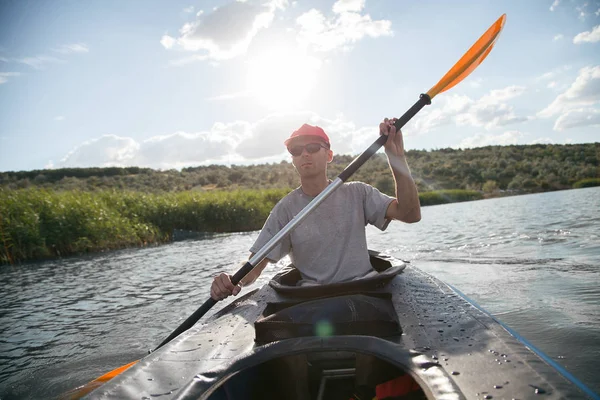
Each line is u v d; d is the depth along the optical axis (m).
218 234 12.52
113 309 4.13
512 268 4.82
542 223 9.37
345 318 1.49
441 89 2.16
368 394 1.32
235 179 61.56
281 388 1.31
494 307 3.40
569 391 0.99
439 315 1.67
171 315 3.82
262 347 1.22
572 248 5.79
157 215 12.26
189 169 71.81
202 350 1.48
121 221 10.57
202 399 1.01
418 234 9.26
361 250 2.22
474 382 1.09
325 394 1.55
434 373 1.03
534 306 3.35
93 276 6.05
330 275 2.18
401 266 2.36
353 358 1.57
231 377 1.12
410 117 2.12
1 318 4.05
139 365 1.32
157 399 1.11
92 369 2.72
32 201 9.85
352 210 2.24
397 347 1.16
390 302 1.71
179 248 9.00
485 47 2.27
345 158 48.44
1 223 8.54
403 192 2.09
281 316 1.53
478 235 8.19
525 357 1.20
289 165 68.88
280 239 2.04
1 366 2.86
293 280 2.56
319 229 2.21
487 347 1.30
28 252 8.69
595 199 17.59
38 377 2.65
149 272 6.07
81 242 9.37
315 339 1.21
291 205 2.36
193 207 13.14
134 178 55.62
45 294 5.02
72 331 3.53
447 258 5.80
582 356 2.37
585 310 3.16
